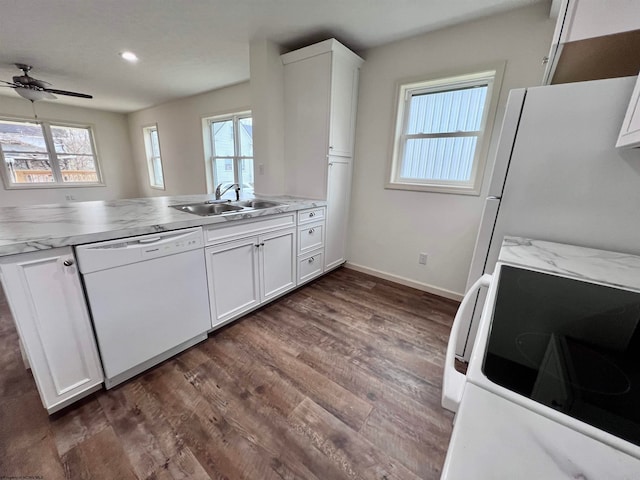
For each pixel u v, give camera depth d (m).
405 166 2.72
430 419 1.32
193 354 1.73
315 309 2.33
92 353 1.32
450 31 2.18
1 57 2.87
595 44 1.07
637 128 0.86
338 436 1.22
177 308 1.62
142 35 2.39
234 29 2.27
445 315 2.28
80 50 2.69
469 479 0.27
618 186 1.15
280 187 2.90
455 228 2.47
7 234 1.16
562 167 1.24
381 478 1.07
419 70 2.37
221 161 4.46
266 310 2.29
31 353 1.14
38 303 1.13
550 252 1.14
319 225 2.68
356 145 2.89
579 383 0.42
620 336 0.56
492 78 2.14
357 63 2.58
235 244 1.89
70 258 1.18
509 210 1.38
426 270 2.70
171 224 1.49
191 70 3.24
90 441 1.17
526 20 1.90
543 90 1.21
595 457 0.30
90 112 5.43
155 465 1.09
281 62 2.60
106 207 1.98
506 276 0.89
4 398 1.37
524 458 0.30
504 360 0.47
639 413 0.36
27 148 4.89
